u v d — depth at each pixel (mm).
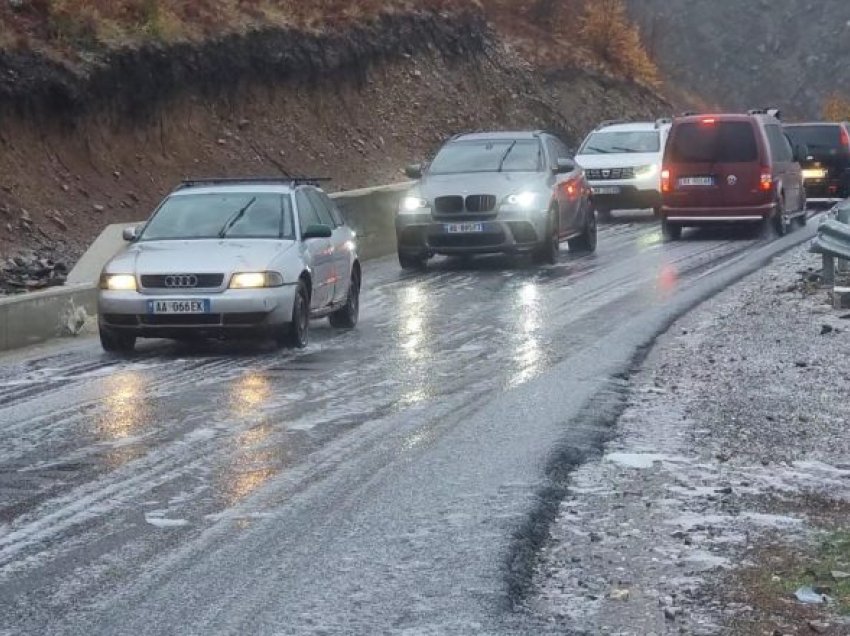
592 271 26656
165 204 19641
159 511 10305
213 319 17672
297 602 8312
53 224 28359
